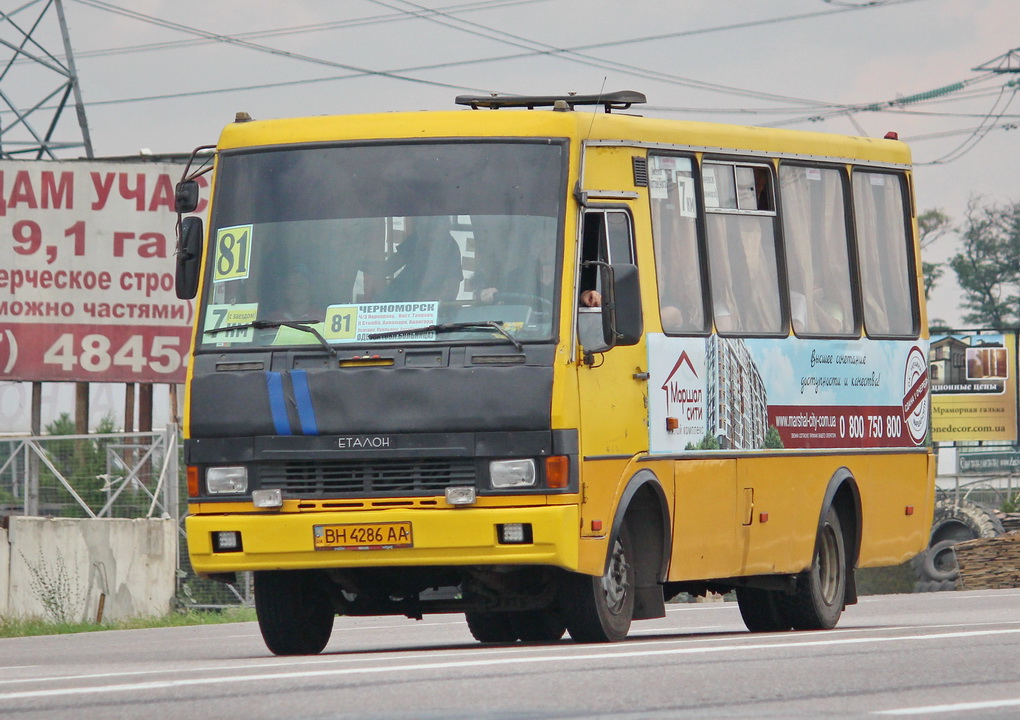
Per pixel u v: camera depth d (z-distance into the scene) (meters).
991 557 124.44
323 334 39.94
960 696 27.52
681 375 44.06
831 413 50.28
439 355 39.34
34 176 112.75
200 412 40.28
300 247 40.91
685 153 45.69
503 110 41.56
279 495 39.56
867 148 53.25
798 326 49.31
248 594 91.81
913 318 54.66
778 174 49.22
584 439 39.56
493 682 29.05
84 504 93.31
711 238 46.31
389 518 38.97
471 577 42.00
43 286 112.62
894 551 53.62
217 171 42.28
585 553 39.50
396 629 63.44
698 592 49.50
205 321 40.97
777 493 47.84
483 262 40.06
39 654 47.56
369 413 39.19
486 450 38.84
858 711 25.27
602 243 41.97
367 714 24.80
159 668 35.75
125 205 112.88
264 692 28.00
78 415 114.75
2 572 86.69
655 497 43.16
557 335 39.28
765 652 35.56
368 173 41.19
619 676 30.06
